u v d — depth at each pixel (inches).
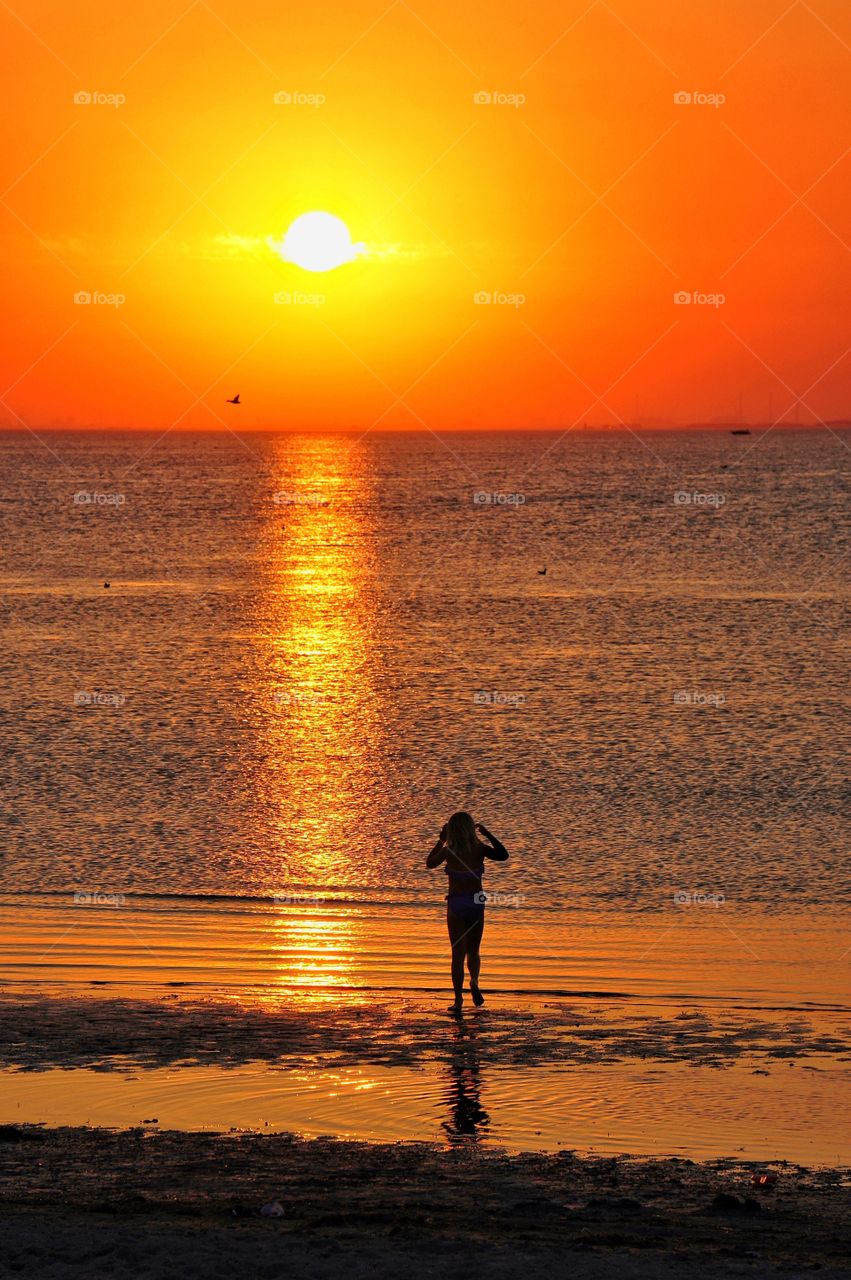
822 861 2212.1
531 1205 946.7
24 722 3469.5
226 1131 1125.1
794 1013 1499.8
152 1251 804.6
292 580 7701.8
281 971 1665.8
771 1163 1060.5
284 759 3021.7
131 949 1749.5
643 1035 1409.9
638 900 1996.8
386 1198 963.3
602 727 3412.9
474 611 6181.1
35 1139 1100.5
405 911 1937.7
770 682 4128.9
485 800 2647.6
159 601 6628.9
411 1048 1360.7
